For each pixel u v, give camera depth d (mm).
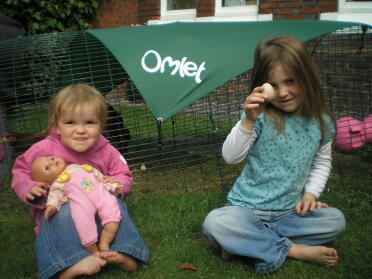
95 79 1837
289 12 3045
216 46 1312
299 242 1053
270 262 957
